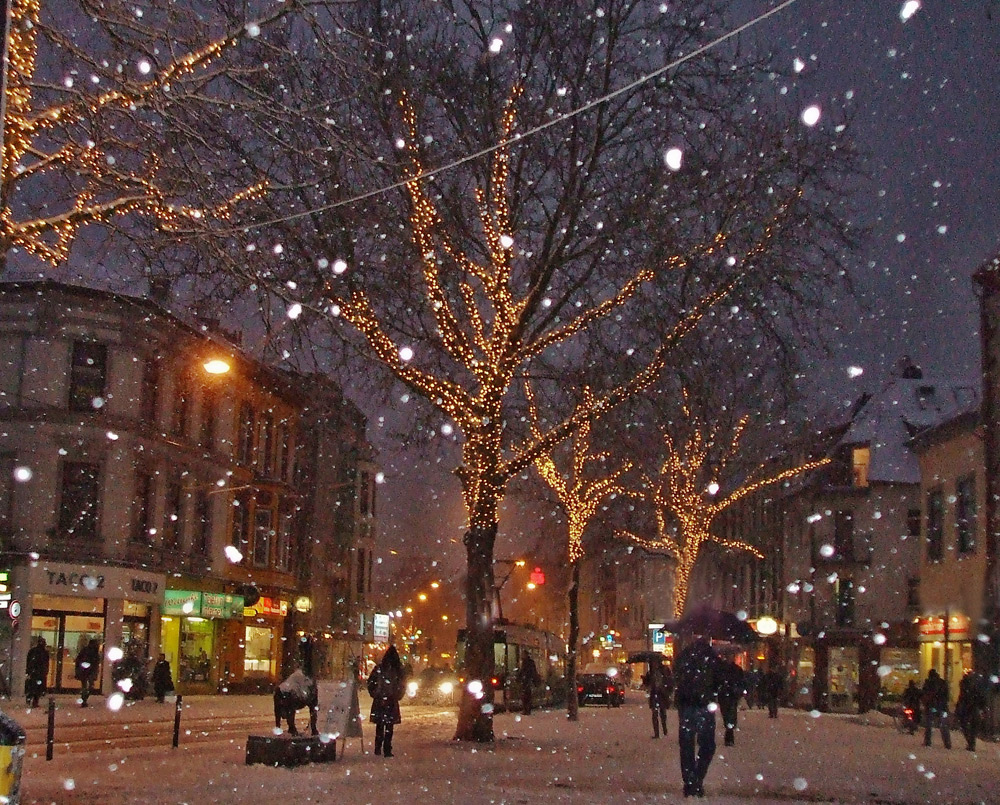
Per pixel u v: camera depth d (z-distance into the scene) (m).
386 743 18.45
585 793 13.74
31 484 38.12
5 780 6.82
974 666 34.44
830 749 23.75
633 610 94.69
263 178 12.88
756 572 66.69
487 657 21.81
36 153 11.51
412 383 21.16
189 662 46.97
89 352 39.44
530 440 25.64
